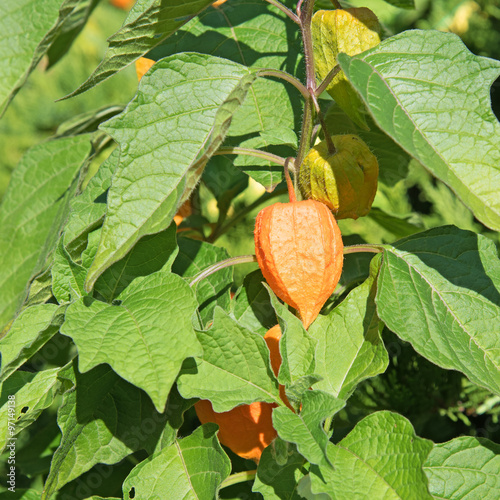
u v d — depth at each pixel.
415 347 0.83
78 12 0.96
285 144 0.88
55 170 0.99
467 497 0.85
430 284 0.85
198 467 0.86
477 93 0.81
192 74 0.83
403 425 0.83
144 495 0.85
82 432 0.85
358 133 0.95
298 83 0.85
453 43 0.82
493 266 0.86
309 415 0.81
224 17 0.93
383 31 1.00
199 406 0.87
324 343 0.86
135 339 0.81
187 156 0.83
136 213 0.82
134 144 0.83
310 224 0.83
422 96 0.81
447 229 0.87
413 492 0.81
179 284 0.83
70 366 0.83
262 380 0.84
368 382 0.98
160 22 0.85
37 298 0.89
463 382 0.98
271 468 0.84
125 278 0.87
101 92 1.95
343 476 0.82
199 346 0.81
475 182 0.80
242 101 0.83
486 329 0.84
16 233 0.98
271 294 0.83
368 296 0.86
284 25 0.93
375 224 1.08
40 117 1.97
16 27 0.89
